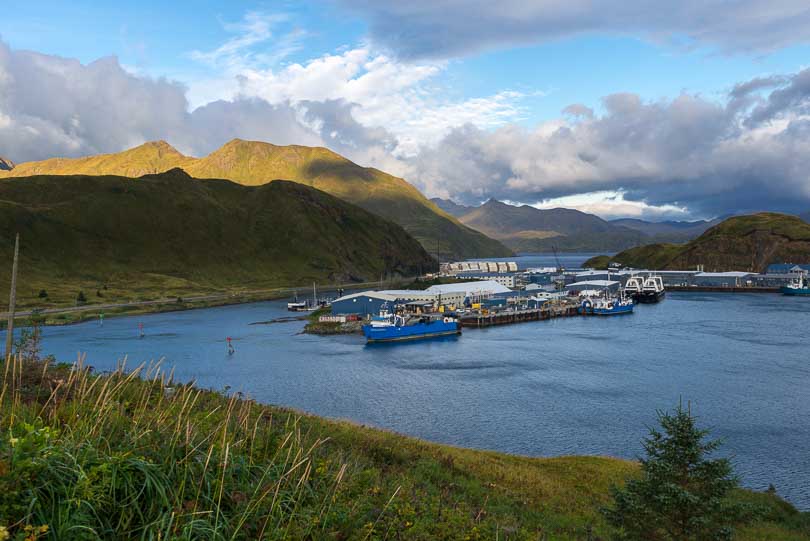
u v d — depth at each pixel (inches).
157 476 360.5
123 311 6860.2
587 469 1416.1
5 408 464.1
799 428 2155.5
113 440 407.8
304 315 6653.5
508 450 1920.5
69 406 485.1
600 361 3590.1
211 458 415.2
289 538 356.2
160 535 313.0
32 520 288.4
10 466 304.7
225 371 3356.3
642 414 2354.8
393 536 435.5
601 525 925.2
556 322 6072.8
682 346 4116.6
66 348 4192.9
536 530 775.7
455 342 4608.8
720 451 1907.0
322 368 3457.2
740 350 3885.3
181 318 6368.1
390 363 3629.4
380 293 6555.1
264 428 597.6
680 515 714.8
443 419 2298.2
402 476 806.5
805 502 1501.0
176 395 667.4
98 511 317.7
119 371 704.4
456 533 496.7
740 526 1056.2
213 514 356.2
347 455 789.2
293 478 448.1
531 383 2962.6
